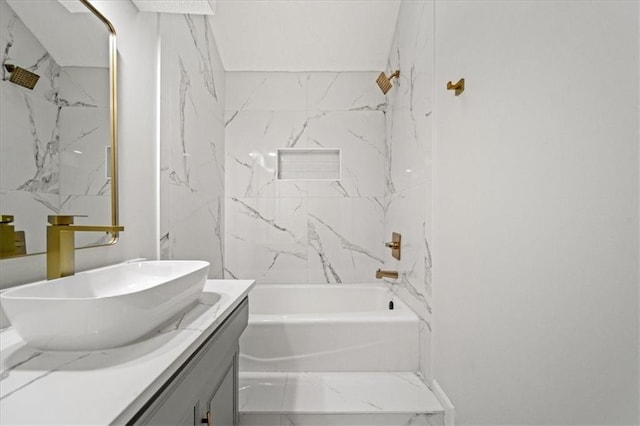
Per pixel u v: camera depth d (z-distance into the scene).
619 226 0.56
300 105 2.65
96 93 1.13
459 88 1.20
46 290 0.73
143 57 1.44
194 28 1.99
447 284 1.33
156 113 1.54
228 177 2.64
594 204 0.61
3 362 0.54
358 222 2.66
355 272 2.65
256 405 1.37
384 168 2.66
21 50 0.83
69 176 1.00
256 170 2.64
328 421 1.33
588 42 0.62
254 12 2.28
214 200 2.36
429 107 1.56
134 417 0.47
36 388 0.45
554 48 0.72
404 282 2.03
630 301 0.55
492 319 0.98
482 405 1.04
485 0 1.02
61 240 0.84
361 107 2.66
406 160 2.00
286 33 2.41
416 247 1.77
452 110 1.29
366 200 2.66
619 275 0.56
